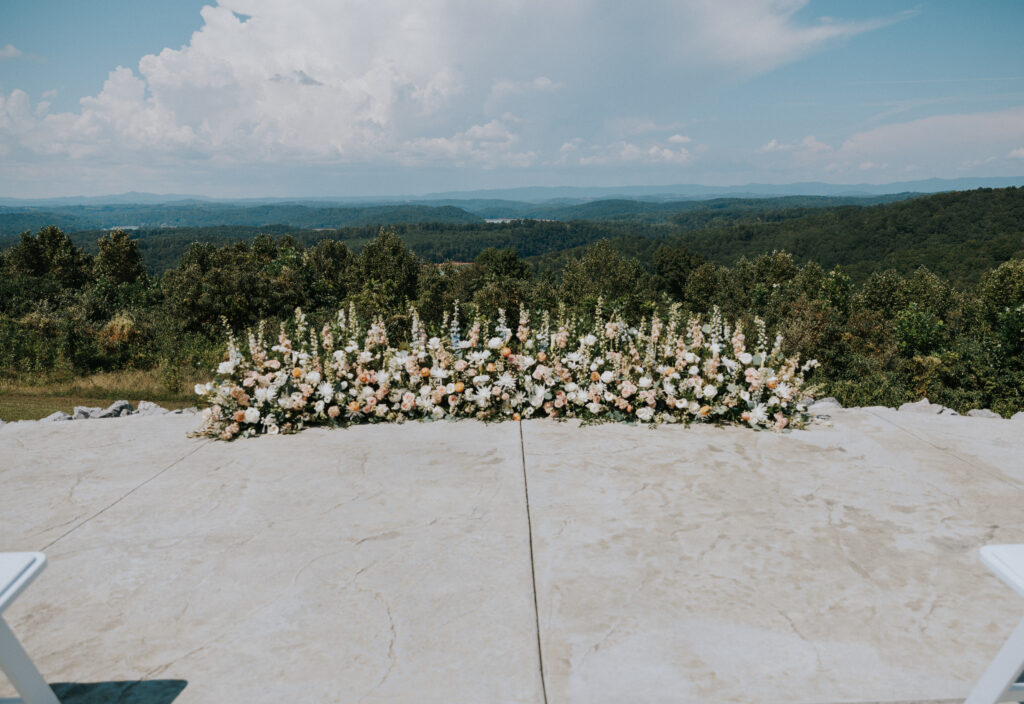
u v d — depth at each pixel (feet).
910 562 7.60
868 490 9.80
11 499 9.91
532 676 5.73
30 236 161.99
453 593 7.11
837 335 59.21
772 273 190.80
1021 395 50.29
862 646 6.06
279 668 5.91
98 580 7.51
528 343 14.73
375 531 8.66
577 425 13.53
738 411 13.47
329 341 14.97
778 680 5.61
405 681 5.70
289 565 7.78
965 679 5.58
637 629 6.40
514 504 9.46
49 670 5.94
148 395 57.72
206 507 9.53
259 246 196.24
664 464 11.06
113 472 11.06
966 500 9.37
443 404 14.46
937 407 14.93
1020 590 3.88
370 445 12.35
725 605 6.78
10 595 3.96
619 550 8.01
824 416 13.93
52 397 54.75
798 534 8.36
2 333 65.46
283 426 13.23
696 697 5.42
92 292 99.25
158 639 6.40
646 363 13.93
